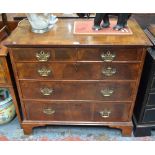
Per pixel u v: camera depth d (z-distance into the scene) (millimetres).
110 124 1599
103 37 1303
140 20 1665
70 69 1349
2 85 1486
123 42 1236
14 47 1262
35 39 1285
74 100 1495
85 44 1222
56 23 1513
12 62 1330
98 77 1376
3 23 1660
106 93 1440
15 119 1839
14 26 1679
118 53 1272
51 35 1337
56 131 1721
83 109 1542
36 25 1345
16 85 1538
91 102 1500
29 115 1595
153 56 1308
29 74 1379
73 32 1367
